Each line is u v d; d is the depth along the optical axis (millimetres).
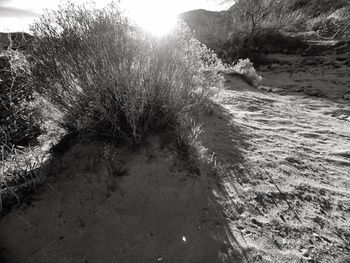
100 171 2557
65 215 2236
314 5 19484
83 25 2895
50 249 2025
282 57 11969
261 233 2303
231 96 5750
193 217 2318
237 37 14086
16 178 2441
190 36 3541
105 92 2857
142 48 2936
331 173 3412
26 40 2924
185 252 2047
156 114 3051
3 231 2127
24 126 3105
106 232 2137
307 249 2252
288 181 3031
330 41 12547
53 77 2824
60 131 3098
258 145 3645
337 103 6555
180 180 2607
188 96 3279
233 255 2068
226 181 2795
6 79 3107
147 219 2258
